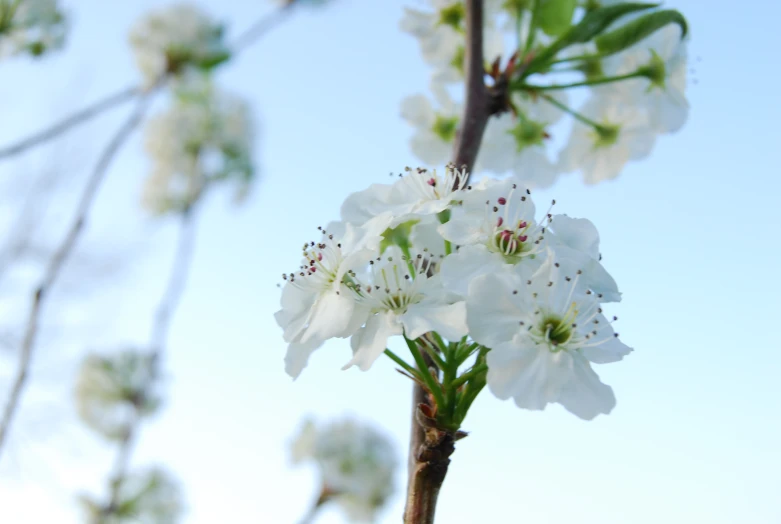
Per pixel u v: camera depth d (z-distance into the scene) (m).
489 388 0.18
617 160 0.29
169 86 0.42
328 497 0.52
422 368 0.18
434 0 0.30
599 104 0.29
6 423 0.33
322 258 0.20
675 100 0.28
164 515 0.49
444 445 0.17
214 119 0.58
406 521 0.18
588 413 0.18
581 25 0.25
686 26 0.27
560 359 0.18
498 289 0.18
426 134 0.30
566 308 0.18
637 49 0.27
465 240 0.19
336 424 0.54
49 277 0.34
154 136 0.56
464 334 0.18
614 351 0.19
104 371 0.48
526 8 0.27
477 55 0.25
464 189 0.20
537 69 0.25
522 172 0.29
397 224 0.20
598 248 0.20
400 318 0.18
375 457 0.53
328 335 0.19
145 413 0.49
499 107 0.25
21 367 0.34
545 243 0.19
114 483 0.48
